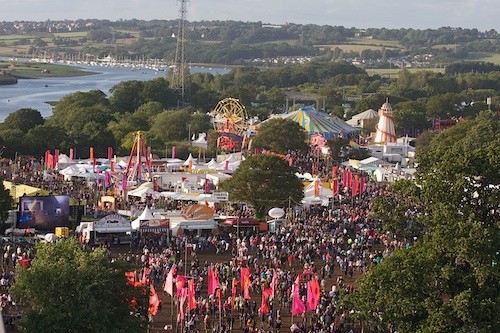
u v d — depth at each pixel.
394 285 104.69
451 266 105.44
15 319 116.50
